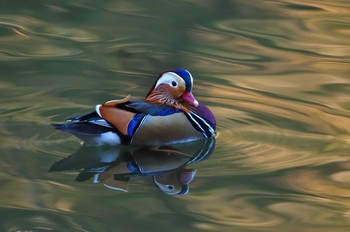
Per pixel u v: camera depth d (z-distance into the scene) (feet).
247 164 38.81
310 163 38.75
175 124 41.55
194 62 54.24
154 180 37.24
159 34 59.62
